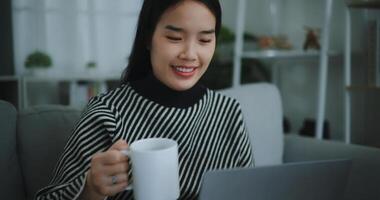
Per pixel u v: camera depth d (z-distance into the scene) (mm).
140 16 806
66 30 2625
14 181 962
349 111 1824
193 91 863
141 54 852
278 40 2244
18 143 1012
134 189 587
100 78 2520
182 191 832
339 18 2068
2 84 2412
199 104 875
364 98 1942
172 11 699
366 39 1789
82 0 2639
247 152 951
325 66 1821
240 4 1917
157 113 820
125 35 2760
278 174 600
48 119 1037
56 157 1006
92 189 655
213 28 736
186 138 845
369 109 1913
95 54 2703
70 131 1036
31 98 2684
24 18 2523
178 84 746
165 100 820
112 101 812
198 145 879
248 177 581
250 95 1350
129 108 811
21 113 1044
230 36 2475
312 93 2312
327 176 651
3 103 1016
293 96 2473
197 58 730
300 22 2348
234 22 2730
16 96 2393
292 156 1383
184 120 842
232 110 957
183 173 838
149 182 568
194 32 710
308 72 2336
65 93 2629
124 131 790
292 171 611
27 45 2549
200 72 761
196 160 867
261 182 596
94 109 794
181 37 715
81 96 2555
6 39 2340
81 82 2561
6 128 975
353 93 1997
